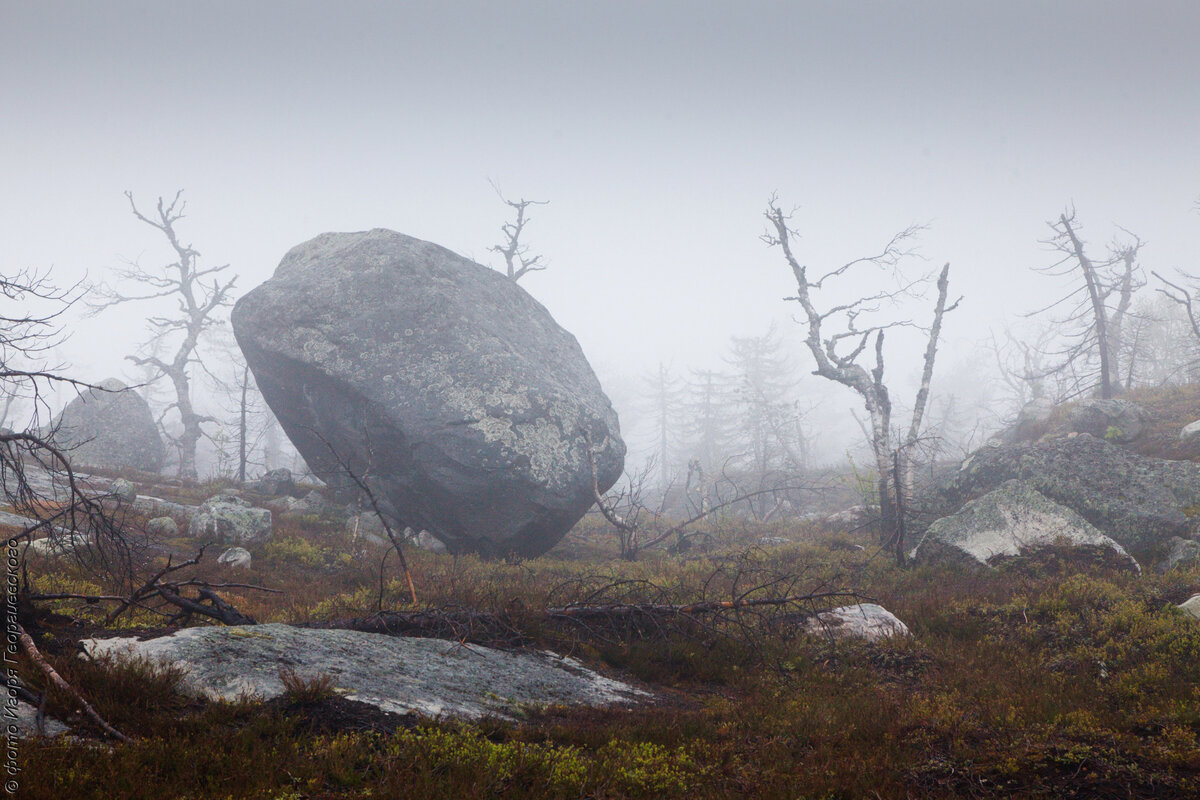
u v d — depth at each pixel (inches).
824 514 1270.9
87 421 1550.2
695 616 463.5
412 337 914.7
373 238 1016.9
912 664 408.5
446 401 876.6
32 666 232.5
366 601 485.7
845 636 455.8
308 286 960.9
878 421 989.2
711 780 234.8
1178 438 978.1
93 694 223.6
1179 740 253.9
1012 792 225.6
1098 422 1069.1
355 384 888.3
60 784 164.6
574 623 447.5
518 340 1030.4
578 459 917.8
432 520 913.5
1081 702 315.0
